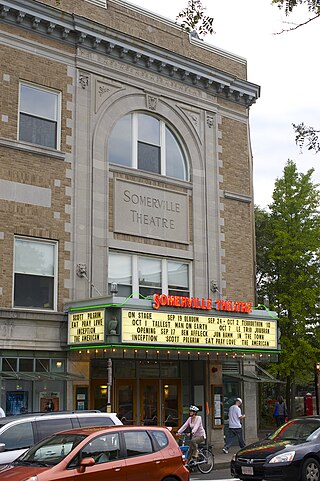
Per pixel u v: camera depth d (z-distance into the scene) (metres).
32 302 20.03
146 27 24.72
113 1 23.78
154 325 19.61
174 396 23.80
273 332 23.44
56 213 20.86
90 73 22.56
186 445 19.36
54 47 21.81
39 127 21.14
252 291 26.23
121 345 18.67
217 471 18.91
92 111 22.38
